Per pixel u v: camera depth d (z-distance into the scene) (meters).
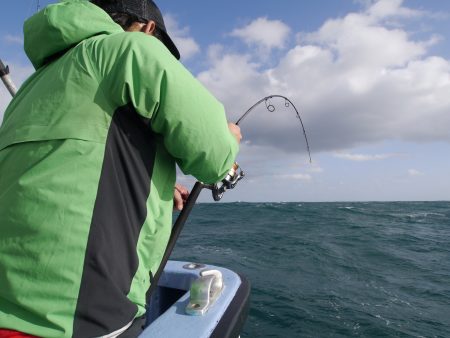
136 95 0.83
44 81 0.92
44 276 0.77
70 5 0.94
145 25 1.11
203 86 0.92
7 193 0.83
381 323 5.12
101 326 0.80
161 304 1.65
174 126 0.87
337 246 11.89
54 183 0.80
